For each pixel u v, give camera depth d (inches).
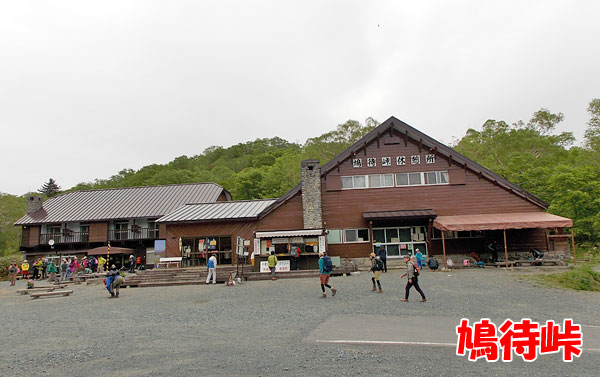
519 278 780.0
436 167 1098.7
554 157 2049.7
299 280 876.6
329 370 280.4
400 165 1107.3
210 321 478.0
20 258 1694.1
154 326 458.3
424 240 1070.4
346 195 1101.7
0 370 303.9
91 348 362.6
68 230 1683.1
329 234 1085.8
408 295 591.2
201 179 3036.4
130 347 359.9
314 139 2549.2
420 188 1091.3
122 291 855.1
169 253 1119.6
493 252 1000.9
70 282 1147.3
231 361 305.3
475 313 487.8
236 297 673.6
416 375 271.1
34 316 583.5
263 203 1248.2
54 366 310.0
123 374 282.0
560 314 487.5
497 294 623.5
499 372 283.0
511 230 1049.5
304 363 297.1
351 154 1113.4
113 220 1656.0
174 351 340.2
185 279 960.3
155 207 1694.1
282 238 1040.2
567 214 1486.2
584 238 1509.6
